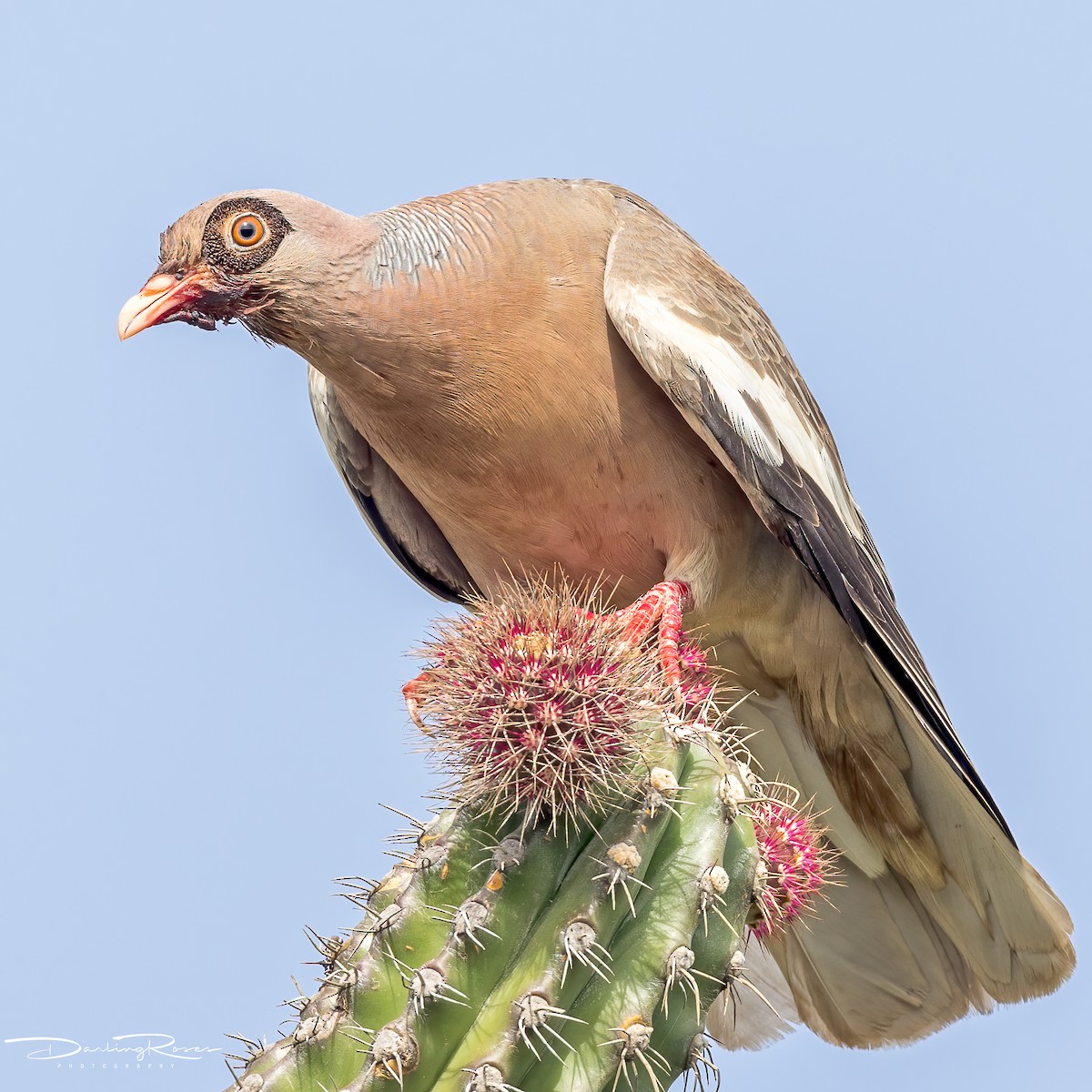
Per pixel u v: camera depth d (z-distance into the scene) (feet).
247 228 29.63
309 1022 19.95
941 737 31.01
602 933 19.99
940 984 33.81
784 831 23.76
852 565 32.17
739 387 31.09
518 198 31.99
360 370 30.55
